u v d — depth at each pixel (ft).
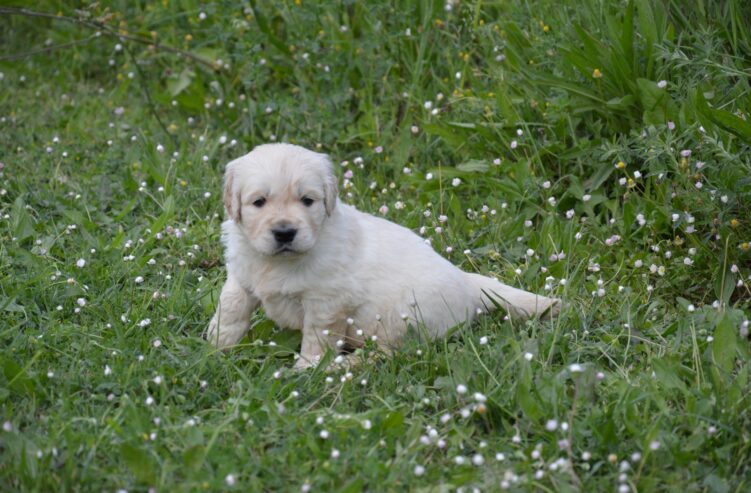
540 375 16.08
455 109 25.54
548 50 23.99
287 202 16.96
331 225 17.69
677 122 21.30
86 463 13.46
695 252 19.85
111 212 23.89
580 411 15.12
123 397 14.97
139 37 31.45
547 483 13.74
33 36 34.53
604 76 22.62
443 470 13.93
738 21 21.94
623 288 19.61
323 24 28.86
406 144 25.32
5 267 20.20
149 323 17.79
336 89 27.78
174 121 29.19
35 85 32.48
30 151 26.99
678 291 20.07
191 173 25.31
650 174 20.48
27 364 15.78
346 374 16.21
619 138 22.68
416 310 17.85
